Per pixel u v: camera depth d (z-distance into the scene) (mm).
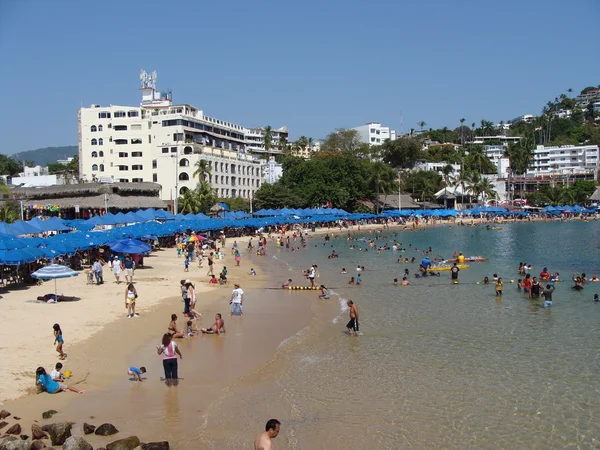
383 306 34906
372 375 21000
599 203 178500
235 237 96438
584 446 15219
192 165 122875
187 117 132875
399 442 15438
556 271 53062
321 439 15555
